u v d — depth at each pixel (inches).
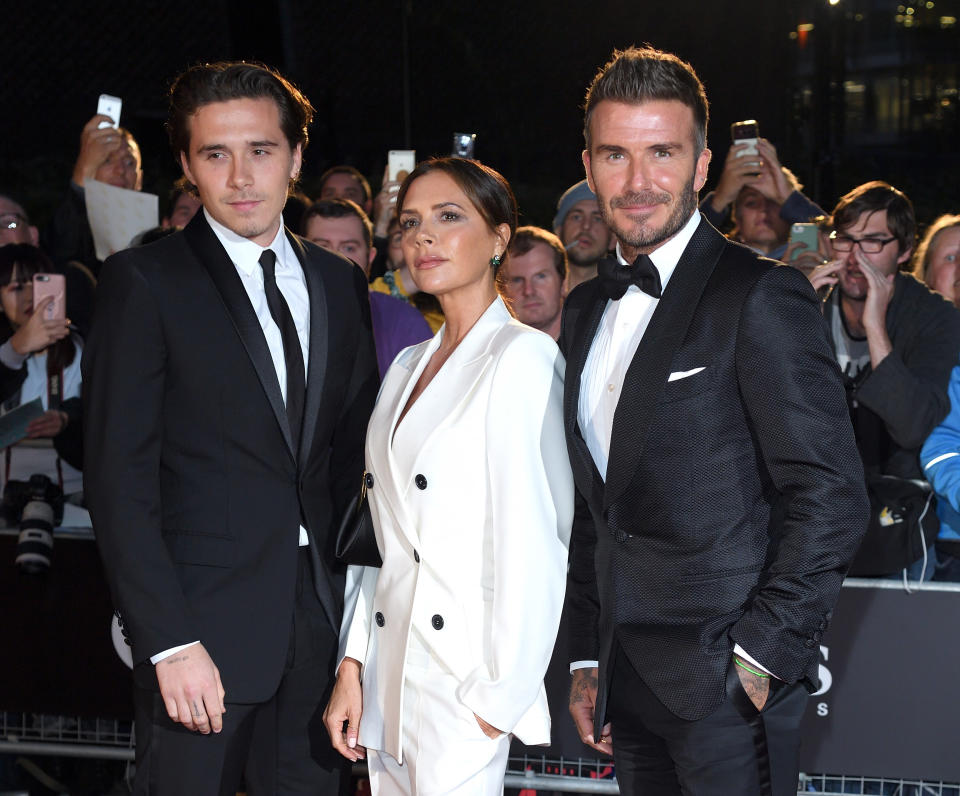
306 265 87.7
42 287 137.0
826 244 146.3
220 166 80.1
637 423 72.6
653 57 74.5
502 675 72.6
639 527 73.9
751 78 245.6
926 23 268.5
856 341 129.5
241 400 81.3
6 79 271.9
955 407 118.9
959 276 144.4
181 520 81.4
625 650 75.0
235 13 260.7
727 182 161.9
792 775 74.8
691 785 74.3
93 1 269.9
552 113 257.1
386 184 164.2
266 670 81.4
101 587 121.1
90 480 78.7
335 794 88.8
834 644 111.7
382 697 78.5
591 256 164.7
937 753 110.9
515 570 72.8
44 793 135.3
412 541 75.5
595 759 116.2
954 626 109.8
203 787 81.5
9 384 139.2
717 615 72.0
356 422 89.0
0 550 122.4
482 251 76.9
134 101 272.4
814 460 68.8
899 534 116.5
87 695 122.0
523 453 73.6
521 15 255.1
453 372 76.7
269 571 82.1
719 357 71.3
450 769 74.7
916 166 264.1
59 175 271.4
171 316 80.1
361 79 261.7
